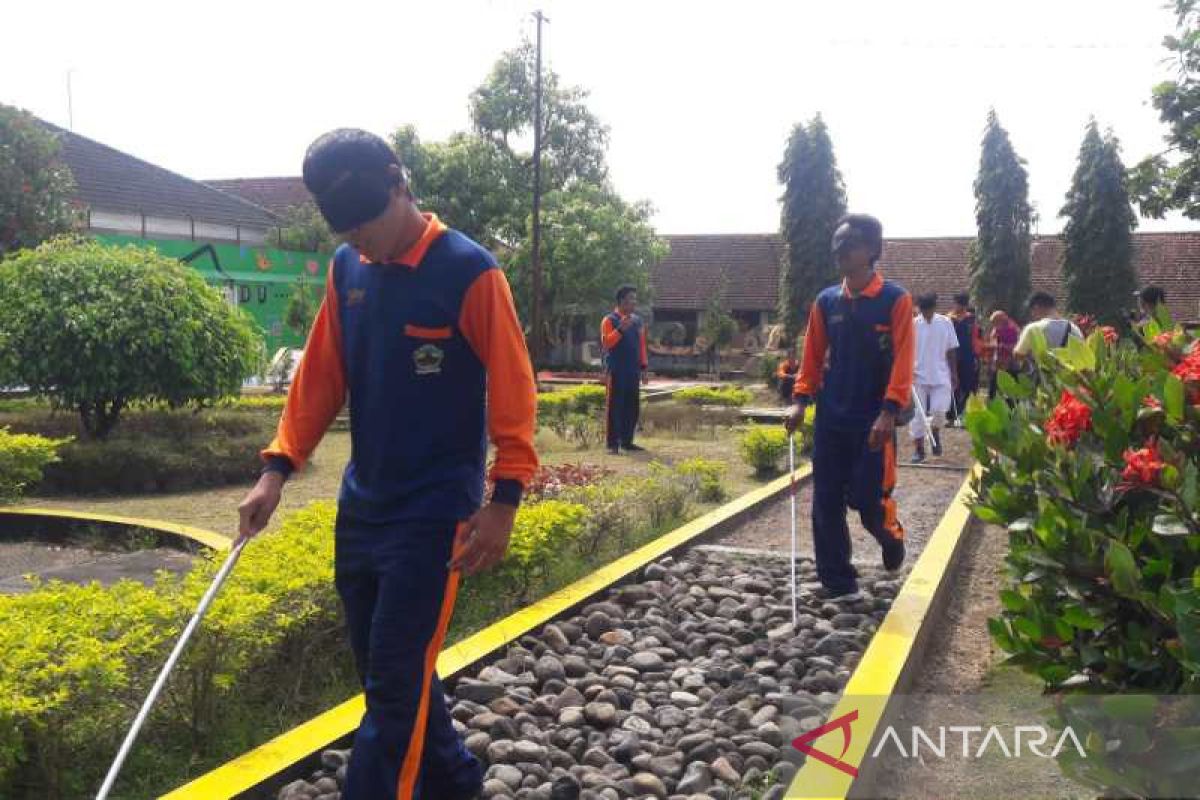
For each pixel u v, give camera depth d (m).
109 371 10.38
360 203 2.68
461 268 2.81
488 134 33.59
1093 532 2.85
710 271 35.97
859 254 5.18
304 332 27.47
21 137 17.66
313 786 3.36
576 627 5.12
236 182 37.91
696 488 9.16
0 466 8.29
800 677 4.58
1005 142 30.55
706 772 3.57
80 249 11.35
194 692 3.77
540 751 3.68
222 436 11.09
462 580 5.62
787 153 30.45
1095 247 29.17
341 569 2.96
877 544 7.09
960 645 4.99
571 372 31.64
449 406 2.85
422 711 2.78
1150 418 3.04
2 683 3.28
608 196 32.28
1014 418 3.40
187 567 6.47
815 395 5.66
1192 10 12.48
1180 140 12.72
